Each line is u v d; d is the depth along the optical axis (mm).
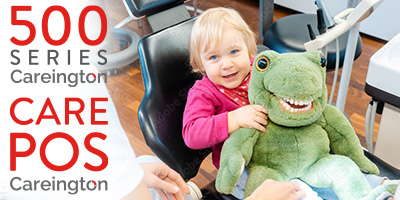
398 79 830
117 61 1885
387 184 668
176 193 668
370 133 1015
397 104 859
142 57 861
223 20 786
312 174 730
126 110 1741
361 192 674
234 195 775
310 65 650
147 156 822
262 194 599
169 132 854
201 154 904
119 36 2172
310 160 720
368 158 819
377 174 758
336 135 746
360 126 1554
